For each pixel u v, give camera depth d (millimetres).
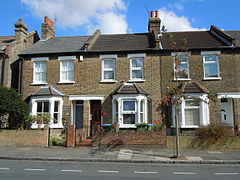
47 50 17984
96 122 16875
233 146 12156
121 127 14859
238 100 15391
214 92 15695
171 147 12359
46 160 10156
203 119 14695
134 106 15094
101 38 19953
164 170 8398
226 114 16203
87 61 17047
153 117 15727
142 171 8211
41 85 17125
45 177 7195
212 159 10023
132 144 12453
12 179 6910
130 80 16359
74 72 17000
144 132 12516
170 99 12078
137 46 17469
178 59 11242
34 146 12969
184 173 7922
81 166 8992
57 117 16344
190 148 12352
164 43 17734
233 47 15859
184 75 16234
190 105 15305
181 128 15055
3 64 17672
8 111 13570
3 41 20781
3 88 14195
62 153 11172
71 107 16641
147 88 16219
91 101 17188
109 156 10578
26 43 20250
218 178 7230
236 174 7793
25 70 17547
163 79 16172
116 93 15297
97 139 12641
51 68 17312
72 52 17094
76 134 13141
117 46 17797
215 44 16719
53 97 16031
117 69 16703
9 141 13258
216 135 12258
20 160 10148
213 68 16250
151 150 12000
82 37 20500
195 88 15164
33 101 16172
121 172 8023
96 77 16750
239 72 15844
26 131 13188
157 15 19984
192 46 16688
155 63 16484
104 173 7840
